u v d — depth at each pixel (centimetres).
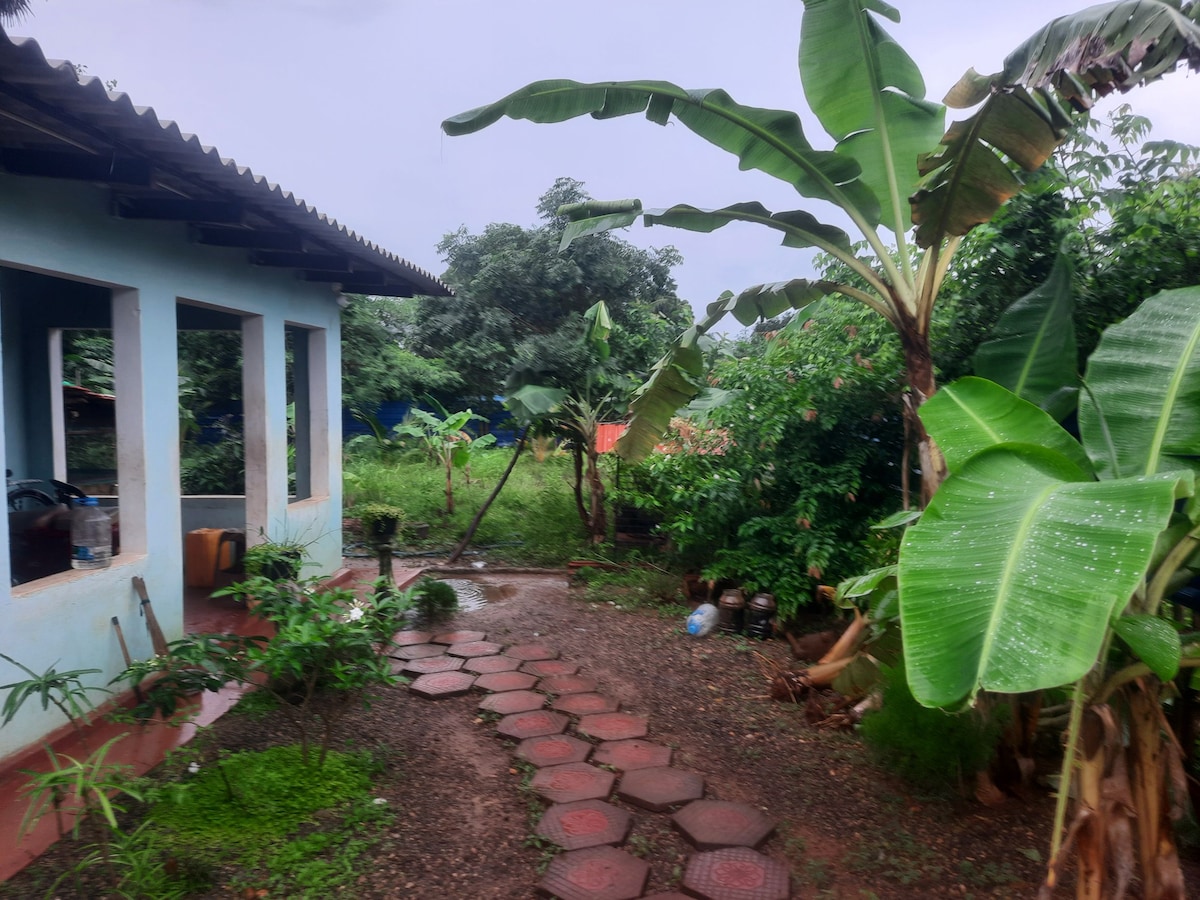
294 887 295
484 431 2003
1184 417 295
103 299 676
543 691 506
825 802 371
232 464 1223
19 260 392
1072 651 178
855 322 632
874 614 397
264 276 639
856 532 628
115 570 460
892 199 445
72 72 293
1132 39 288
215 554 727
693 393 573
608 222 479
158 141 356
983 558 206
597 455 976
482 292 1966
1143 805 270
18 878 295
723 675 545
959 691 180
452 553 958
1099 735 261
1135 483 215
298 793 359
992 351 420
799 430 654
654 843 334
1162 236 500
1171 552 272
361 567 859
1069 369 393
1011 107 369
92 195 442
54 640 409
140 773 377
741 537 689
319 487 779
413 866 312
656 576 770
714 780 390
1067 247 529
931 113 421
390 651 579
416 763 402
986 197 398
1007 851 332
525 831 340
